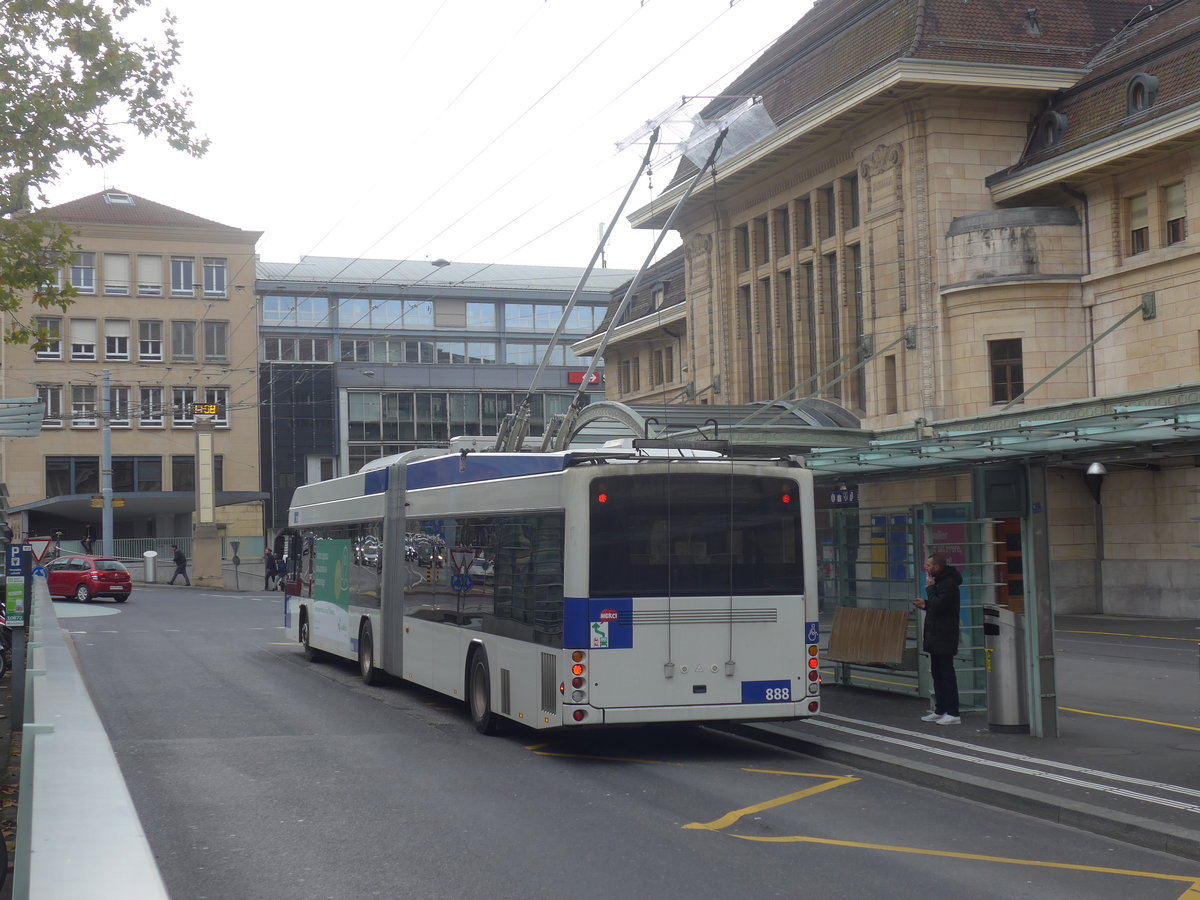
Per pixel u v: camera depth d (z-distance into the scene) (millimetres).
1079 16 35406
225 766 12188
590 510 12656
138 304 74812
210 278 76125
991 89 33250
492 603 14539
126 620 36188
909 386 34031
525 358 94938
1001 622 13430
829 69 37312
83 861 3566
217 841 8938
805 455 14430
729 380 43656
